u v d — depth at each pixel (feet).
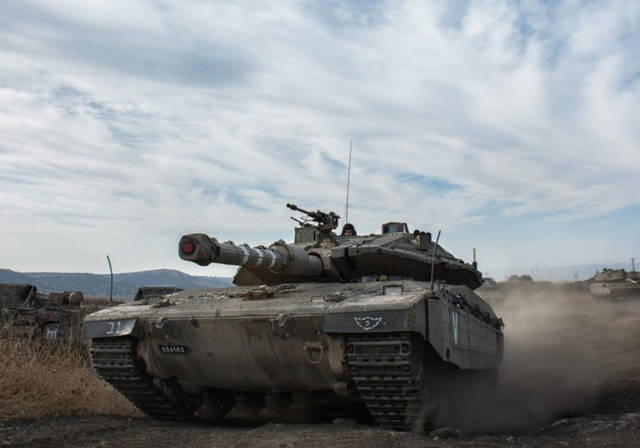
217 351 34.50
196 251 31.24
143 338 36.29
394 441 25.95
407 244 44.19
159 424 34.09
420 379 30.66
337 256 40.55
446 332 32.48
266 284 43.96
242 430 31.04
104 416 36.76
